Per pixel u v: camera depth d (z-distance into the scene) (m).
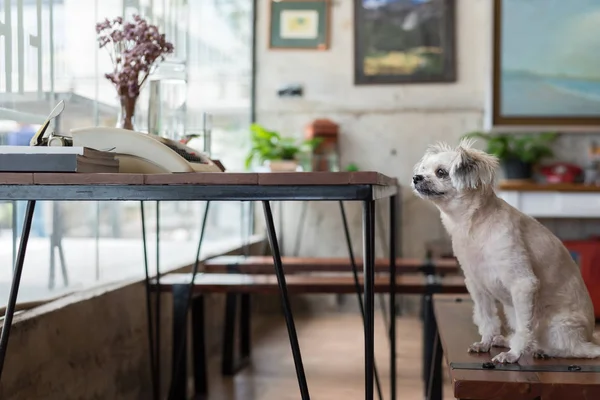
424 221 5.20
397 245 5.11
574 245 4.50
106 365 2.44
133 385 2.69
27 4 2.35
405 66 5.21
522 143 4.93
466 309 2.35
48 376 2.02
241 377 3.27
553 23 5.03
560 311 1.72
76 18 2.66
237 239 4.98
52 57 2.50
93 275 2.85
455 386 1.46
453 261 3.65
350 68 5.26
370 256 1.47
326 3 5.27
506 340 1.78
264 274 3.55
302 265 3.57
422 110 5.20
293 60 5.30
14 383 1.83
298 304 5.26
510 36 5.05
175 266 3.33
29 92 2.36
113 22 2.16
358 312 5.22
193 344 3.02
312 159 4.96
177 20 3.73
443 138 5.19
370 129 5.25
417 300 5.13
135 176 1.48
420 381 3.18
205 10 4.43
